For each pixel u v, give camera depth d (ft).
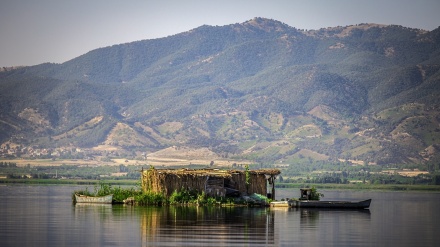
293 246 499.51
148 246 486.38
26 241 508.94
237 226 598.34
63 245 490.49
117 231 557.74
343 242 524.11
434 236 566.77
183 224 604.49
